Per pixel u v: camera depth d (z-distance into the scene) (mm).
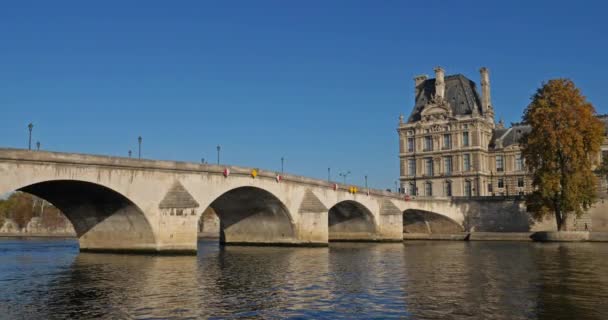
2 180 43156
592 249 66562
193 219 55719
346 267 45969
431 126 141125
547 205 87250
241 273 41438
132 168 52812
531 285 33656
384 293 31297
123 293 31719
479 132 135000
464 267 45062
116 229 58219
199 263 49094
